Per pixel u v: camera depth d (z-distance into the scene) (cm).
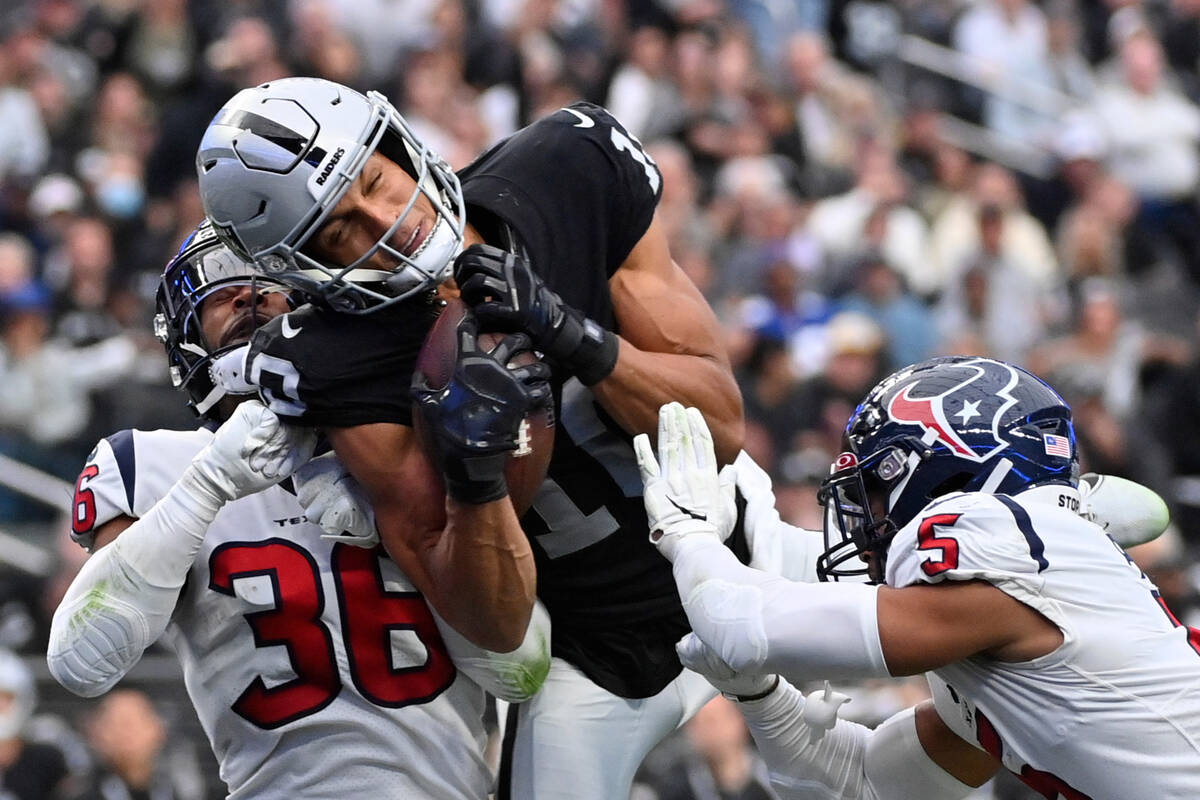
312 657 873
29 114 2814
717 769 1795
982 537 779
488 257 776
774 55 3412
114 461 882
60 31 3067
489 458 754
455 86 2989
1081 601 782
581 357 798
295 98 778
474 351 757
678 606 907
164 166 2702
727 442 866
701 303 871
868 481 852
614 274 857
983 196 2831
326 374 796
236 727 888
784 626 787
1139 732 771
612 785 902
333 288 785
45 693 2094
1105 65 3525
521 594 810
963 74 3347
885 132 3225
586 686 898
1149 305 2767
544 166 841
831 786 939
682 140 2925
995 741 830
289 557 875
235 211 776
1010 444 818
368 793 877
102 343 2358
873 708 1636
